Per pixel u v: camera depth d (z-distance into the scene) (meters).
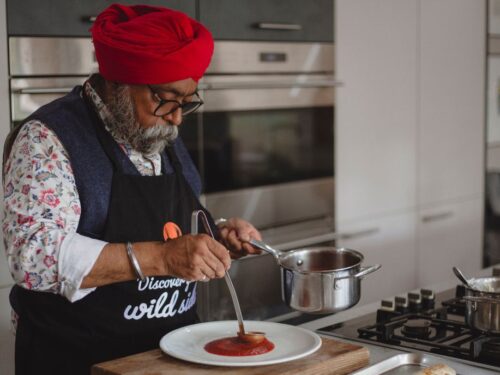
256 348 1.43
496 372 1.39
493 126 4.07
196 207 1.69
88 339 1.53
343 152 3.29
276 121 3.01
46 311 1.53
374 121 3.39
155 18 1.47
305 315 3.11
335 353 1.41
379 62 3.38
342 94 3.24
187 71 1.46
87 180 1.50
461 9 3.76
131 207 1.55
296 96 3.06
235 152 2.88
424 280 3.76
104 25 1.49
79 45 2.40
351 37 3.24
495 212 4.16
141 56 1.42
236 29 2.80
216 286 2.83
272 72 2.95
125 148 1.58
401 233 3.61
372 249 3.46
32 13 2.29
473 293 1.59
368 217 3.44
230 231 1.71
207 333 1.54
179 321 1.63
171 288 1.59
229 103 2.83
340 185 3.29
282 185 3.07
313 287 1.51
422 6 3.54
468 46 3.83
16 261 1.37
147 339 1.57
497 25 3.99
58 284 1.37
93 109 1.55
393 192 3.54
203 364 1.36
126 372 1.32
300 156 3.12
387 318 1.74
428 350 1.54
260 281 2.98
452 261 3.91
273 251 1.63
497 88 4.06
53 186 1.43
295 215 3.13
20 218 1.39
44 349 1.54
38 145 1.45
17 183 1.42
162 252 1.40
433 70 3.64
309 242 3.17
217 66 2.76
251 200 2.97
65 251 1.35
